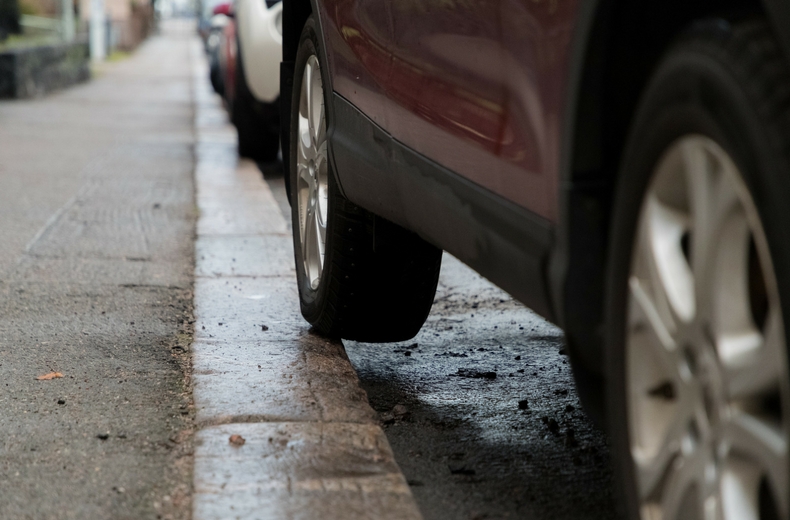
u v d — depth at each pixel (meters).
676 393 2.13
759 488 1.93
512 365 4.79
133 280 6.29
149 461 3.46
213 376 4.30
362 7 4.16
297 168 5.25
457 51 3.16
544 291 2.64
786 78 1.86
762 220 1.86
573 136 2.42
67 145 13.83
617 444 2.40
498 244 2.87
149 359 4.68
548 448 3.70
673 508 2.14
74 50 28.62
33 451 3.54
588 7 2.30
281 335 5.03
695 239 2.07
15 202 9.10
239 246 7.33
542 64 2.57
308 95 5.04
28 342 4.91
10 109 19.67
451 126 3.22
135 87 28.67
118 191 9.91
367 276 4.53
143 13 77.06
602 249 2.50
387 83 3.85
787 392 1.78
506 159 2.83
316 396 4.04
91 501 3.14
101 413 3.93
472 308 5.97
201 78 34.44
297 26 5.36
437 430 3.88
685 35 2.17
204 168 11.69
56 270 6.52
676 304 2.12
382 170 3.90
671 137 2.15
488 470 3.48
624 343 2.34
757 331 1.96
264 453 3.46
